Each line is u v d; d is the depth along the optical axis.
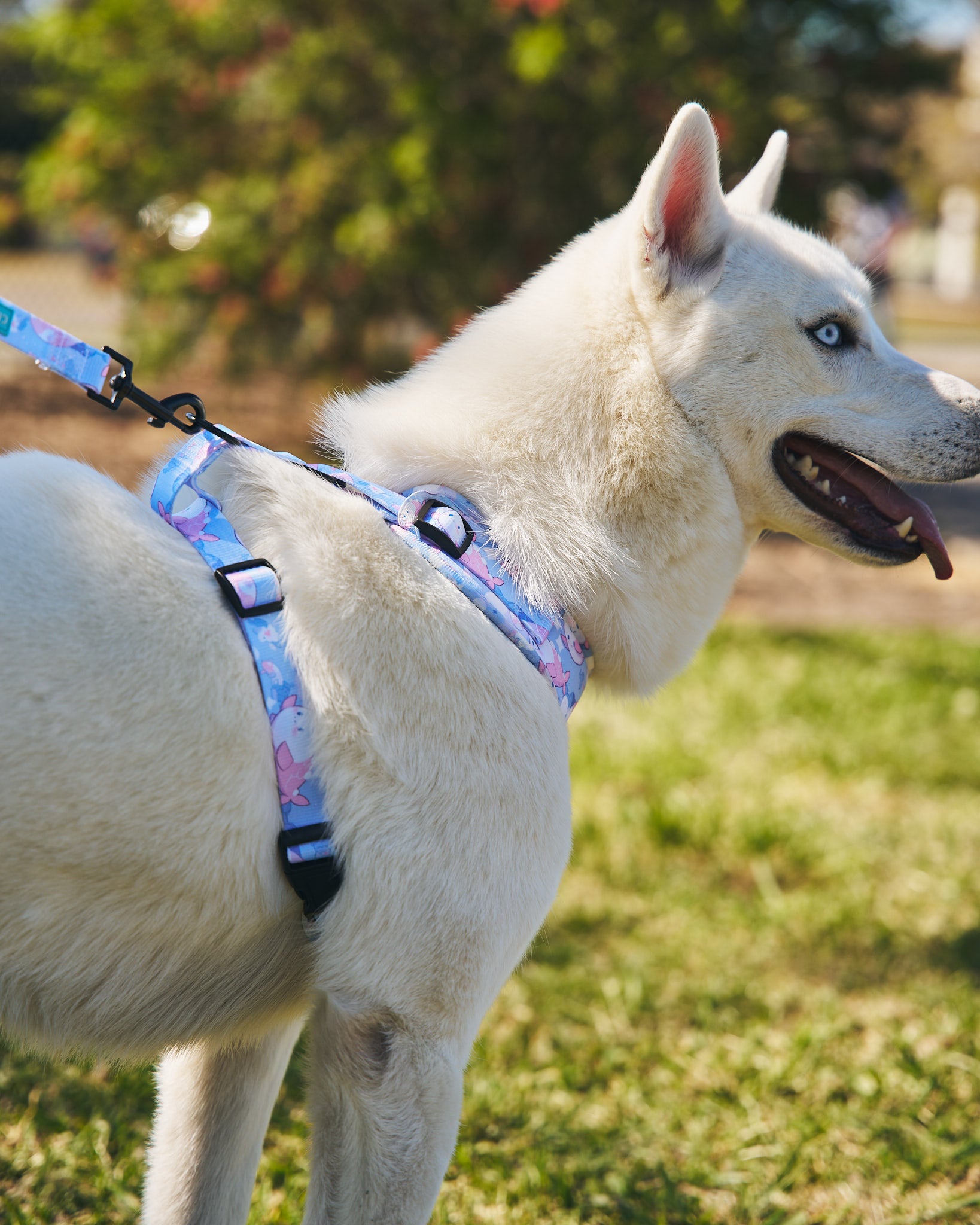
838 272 2.14
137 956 1.68
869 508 2.19
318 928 1.73
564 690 1.94
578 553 1.95
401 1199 1.74
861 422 2.11
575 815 4.68
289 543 1.79
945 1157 2.85
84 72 9.17
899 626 8.26
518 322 2.06
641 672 2.08
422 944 1.73
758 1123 2.98
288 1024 2.04
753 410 2.05
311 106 8.70
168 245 9.62
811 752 5.59
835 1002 3.55
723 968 3.75
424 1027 1.75
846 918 4.04
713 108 8.06
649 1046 3.31
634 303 2.01
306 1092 1.84
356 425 2.08
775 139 2.49
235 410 11.28
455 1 8.13
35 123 12.85
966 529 11.37
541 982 3.60
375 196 8.30
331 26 8.45
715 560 2.10
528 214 8.74
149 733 1.60
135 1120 2.82
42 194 9.65
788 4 9.02
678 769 5.21
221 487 1.89
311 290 9.03
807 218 9.24
